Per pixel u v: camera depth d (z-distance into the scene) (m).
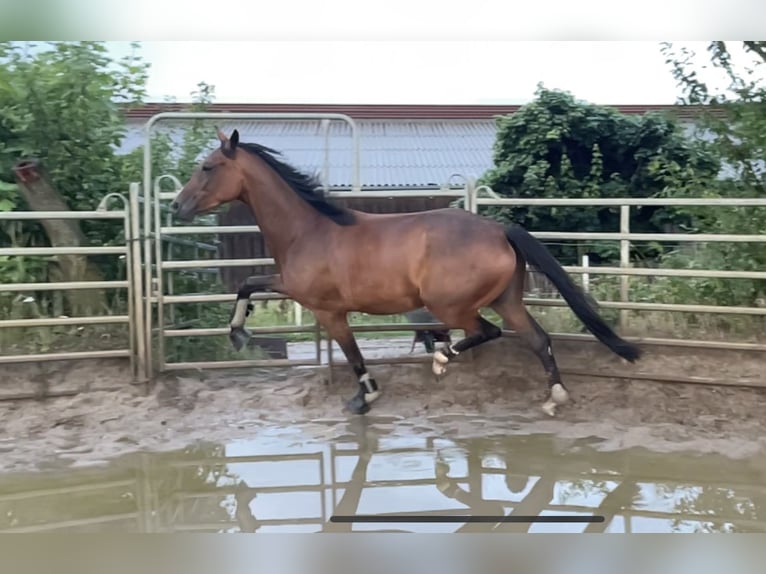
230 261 4.78
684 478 3.45
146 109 8.42
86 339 5.01
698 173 6.11
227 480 3.48
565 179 8.03
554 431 4.14
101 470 3.63
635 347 4.00
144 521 3.04
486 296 3.97
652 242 6.82
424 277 3.97
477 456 3.77
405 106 13.34
